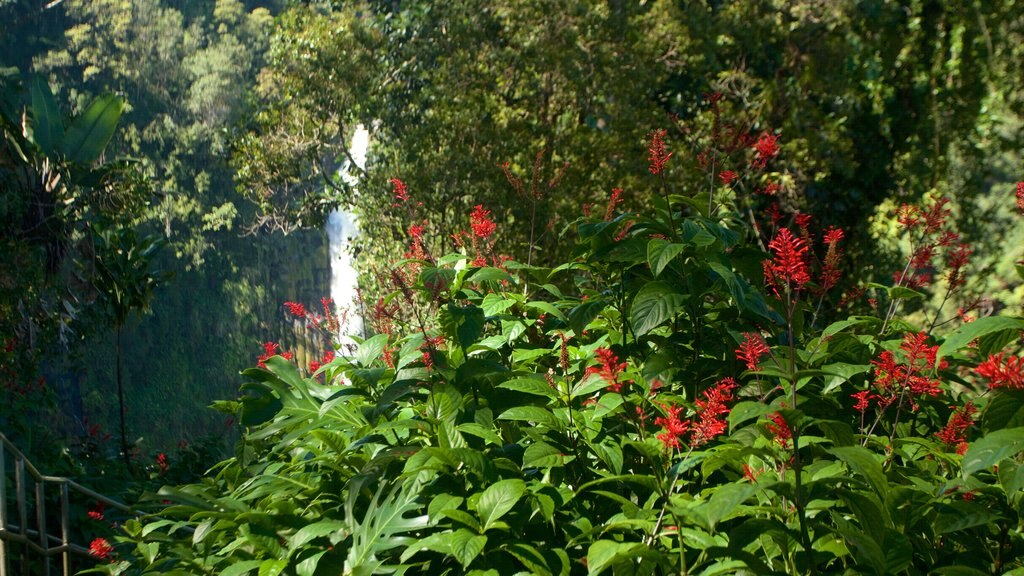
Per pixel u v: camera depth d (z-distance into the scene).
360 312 4.08
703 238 2.43
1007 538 1.91
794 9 13.36
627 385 2.35
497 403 2.46
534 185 4.25
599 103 12.93
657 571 1.93
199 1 45.12
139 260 10.58
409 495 2.09
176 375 35.75
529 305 2.80
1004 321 1.70
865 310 3.91
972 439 2.34
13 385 8.70
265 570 2.09
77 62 38.38
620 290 2.70
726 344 2.58
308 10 13.33
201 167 39.47
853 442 1.93
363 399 2.80
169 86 40.28
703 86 13.37
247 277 39.91
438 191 11.79
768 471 2.04
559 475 2.19
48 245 9.62
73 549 4.92
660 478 1.95
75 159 10.16
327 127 13.66
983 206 13.43
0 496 4.18
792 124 13.00
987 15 12.69
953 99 13.04
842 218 13.44
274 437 3.15
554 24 12.47
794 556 1.85
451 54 12.78
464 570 1.94
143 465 10.45
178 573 2.51
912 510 1.83
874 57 13.32
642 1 13.36
